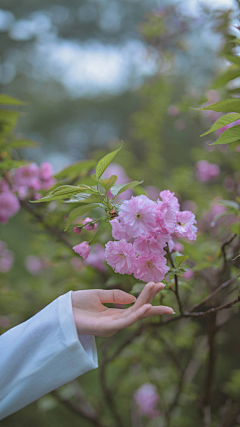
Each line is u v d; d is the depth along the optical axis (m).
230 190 2.63
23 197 1.84
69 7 11.95
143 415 2.54
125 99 10.90
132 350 2.10
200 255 1.67
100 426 2.34
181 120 2.80
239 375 2.45
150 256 1.24
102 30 12.19
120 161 3.18
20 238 5.43
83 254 1.34
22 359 1.23
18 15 10.96
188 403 2.63
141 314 1.18
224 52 1.68
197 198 2.79
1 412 1.23
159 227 1.23
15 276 4.82
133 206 1.22
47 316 1.25
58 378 1.22
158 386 2.17
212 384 1.79
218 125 1.28
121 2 12.22
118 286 1.77
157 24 2.91
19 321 2.59
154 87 3.13
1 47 11.07
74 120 11.81
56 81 12.68
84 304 1.27
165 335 2.23
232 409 2.09
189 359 2.58
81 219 1.82
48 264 2.70
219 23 1.76
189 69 6.46
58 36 12.18
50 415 3.62
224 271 1.68
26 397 1.23
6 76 11.74
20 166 1.74
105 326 1.20
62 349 1.22
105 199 1.30
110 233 1.74
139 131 3.20
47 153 11.55
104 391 2.16
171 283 1.41
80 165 1.69
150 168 3.19
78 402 2.49
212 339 1.71
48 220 1.89
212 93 2.05
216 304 1.67
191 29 2.83
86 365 1.22
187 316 1.42
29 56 12.00
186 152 6.42
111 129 11.82
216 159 2.70
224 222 2.19
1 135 1.79
